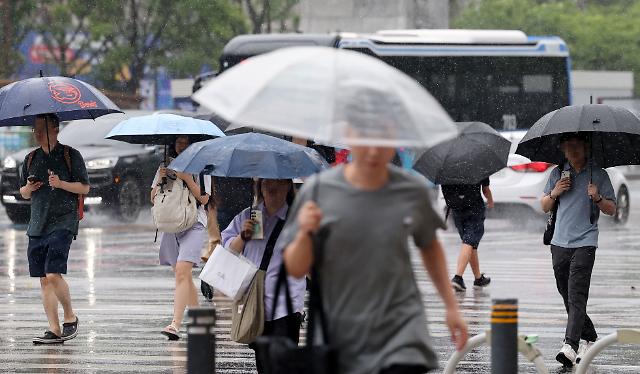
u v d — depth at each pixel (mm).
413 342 14266
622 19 146875
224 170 21719
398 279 14391
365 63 14305
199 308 16703
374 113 13688
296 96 13797
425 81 75438
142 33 111312
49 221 29078
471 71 75875
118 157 63031
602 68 144250
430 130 13812
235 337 21562
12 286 40281
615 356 28234
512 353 17359
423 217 14586
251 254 21609
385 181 14516
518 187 60094
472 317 33938
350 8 116188
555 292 39312
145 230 60594
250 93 13875
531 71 76438
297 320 21438
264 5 119062
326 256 14383
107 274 43375
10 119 29547
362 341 14344
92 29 109875
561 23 144000
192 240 29688
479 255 50719
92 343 29656
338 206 14383
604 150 27625
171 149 30297
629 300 37719
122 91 112062
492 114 75938
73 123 65125
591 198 26312
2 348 28984
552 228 27094
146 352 28453
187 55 112062
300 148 22344
